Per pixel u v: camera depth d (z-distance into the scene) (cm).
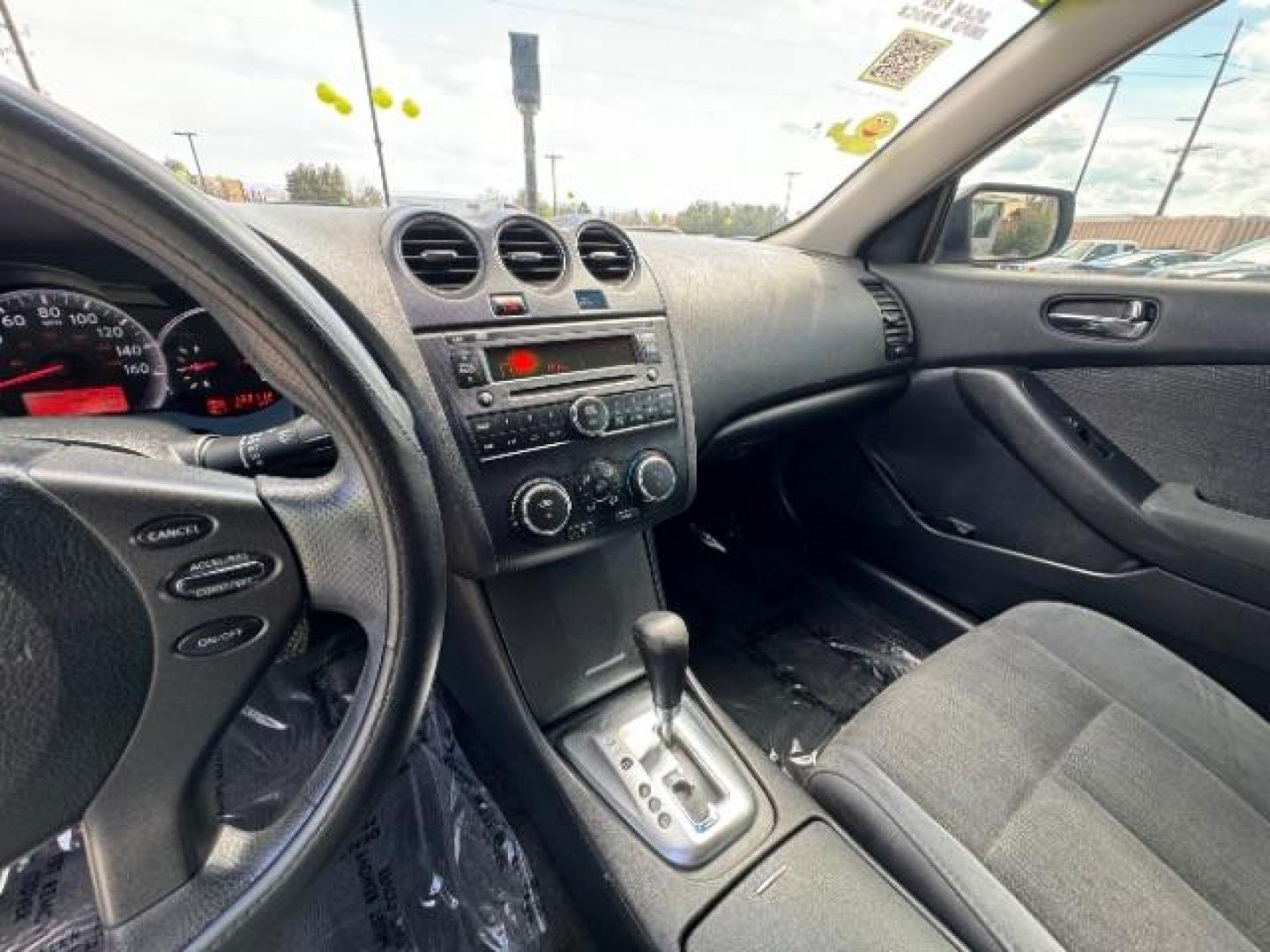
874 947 58
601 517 76
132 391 68
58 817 39
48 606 34
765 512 169
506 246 75
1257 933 57
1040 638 86
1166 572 107
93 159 29
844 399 127
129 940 41
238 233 33
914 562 142
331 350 35
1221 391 104
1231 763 70
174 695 39
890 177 126
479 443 67
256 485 39
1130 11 94
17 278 61
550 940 86
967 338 126
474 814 96
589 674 86
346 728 44
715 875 66
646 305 82
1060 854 62
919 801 67
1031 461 120
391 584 41
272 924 43
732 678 131
